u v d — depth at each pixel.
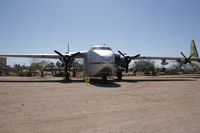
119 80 27.52
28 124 7.48
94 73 23.50
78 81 25.08
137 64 65.69
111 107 10.36
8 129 6.94
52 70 47.75
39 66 60.72
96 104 11.03
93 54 23.72
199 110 9.86
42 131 6.78
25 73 44.78
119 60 28.84
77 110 9.66
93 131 6.86
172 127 7.34
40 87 18.05
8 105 10.55
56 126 7.31
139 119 8.29
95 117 8.52
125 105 10.85
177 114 9.09
